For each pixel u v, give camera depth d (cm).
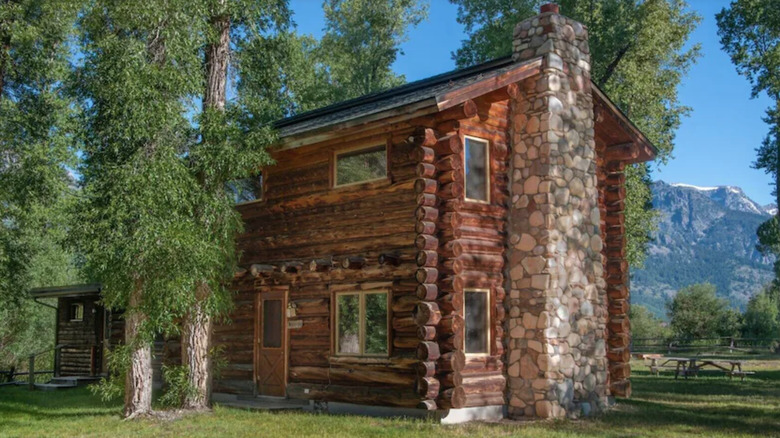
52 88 1934
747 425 1184
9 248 2006
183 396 1338
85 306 2348
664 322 6631
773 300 5931
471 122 1300
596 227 1416
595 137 1627
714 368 2684
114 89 1202
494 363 1276
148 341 1213
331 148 1429
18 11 1747
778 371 2462
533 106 1349
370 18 3619
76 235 1233
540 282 1278
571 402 1284
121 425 1199
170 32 1252
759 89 3127
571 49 1409
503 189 1345
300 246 1470
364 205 1353
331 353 1370
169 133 1264
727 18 3172
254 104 1432
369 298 1328
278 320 1507
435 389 1154
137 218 1202
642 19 2725
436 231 1209
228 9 1398
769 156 3384
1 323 3145
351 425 1146
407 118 1202
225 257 1373
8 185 1889
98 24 1302
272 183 1548
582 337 1340
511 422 1200
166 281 1185
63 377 2284
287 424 1165
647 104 2812
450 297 1177
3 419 1348
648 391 1755
